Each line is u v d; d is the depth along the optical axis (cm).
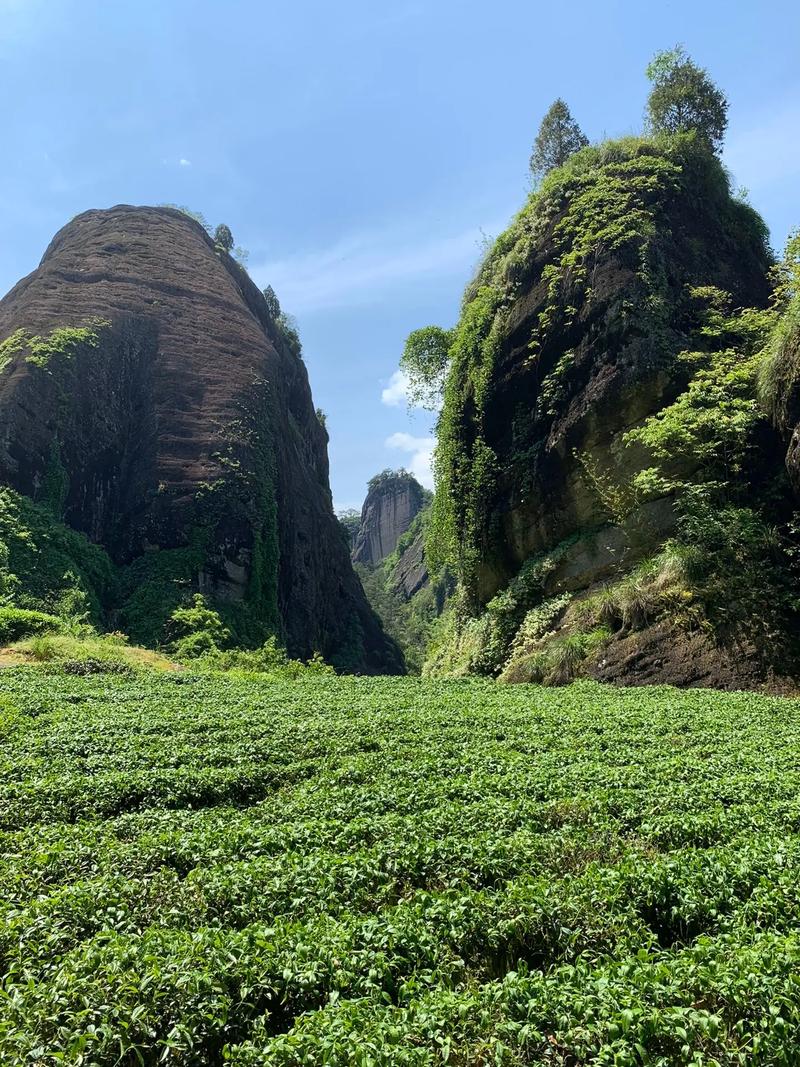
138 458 5272
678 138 3133
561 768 1106
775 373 2130
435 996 479
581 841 789
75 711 1673
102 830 862
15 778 1112
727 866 679
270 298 10875
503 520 3050
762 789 958
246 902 644
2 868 725
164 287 6625
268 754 1302
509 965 597
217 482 5191
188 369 5956
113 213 7544
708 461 2297
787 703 1641
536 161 4141
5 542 3912
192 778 1113
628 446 2541
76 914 614
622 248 2789
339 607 8381
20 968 530
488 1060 437
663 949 615
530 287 3105
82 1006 473
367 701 1916
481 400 3147
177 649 3947
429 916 601
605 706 1675
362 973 523
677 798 923
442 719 1548
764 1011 461
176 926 622
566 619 2595
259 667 3647
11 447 4356
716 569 2116
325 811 932
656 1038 449
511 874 720
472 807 888
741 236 3134
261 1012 514
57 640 2981
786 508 2120
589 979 498
